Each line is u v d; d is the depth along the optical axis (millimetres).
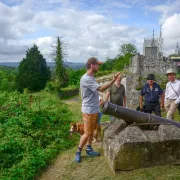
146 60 15172
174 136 5746
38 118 9656
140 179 5297
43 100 13367
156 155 5688
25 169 6348
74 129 8492
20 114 9648
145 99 8344
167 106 8406
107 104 6180
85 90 6078
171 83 8328
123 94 8703
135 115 6223
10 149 7352
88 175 5844
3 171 6383
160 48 34094
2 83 44812
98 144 7781
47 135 8719
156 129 6305
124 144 5531
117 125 6855
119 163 5598
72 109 15844
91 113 6172
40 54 55188
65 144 8469
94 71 6055
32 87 53219
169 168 5633
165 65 15422
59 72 49969
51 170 6602
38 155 7102
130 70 17234
